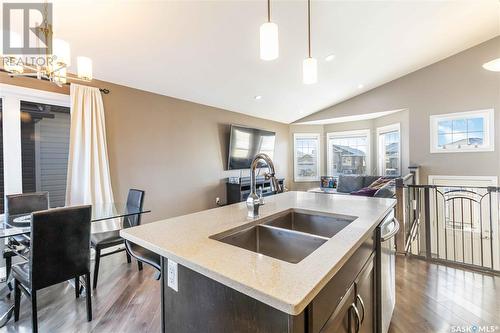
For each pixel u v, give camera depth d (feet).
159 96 12.86
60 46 5.67
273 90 14.73
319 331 2.49
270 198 6.93
